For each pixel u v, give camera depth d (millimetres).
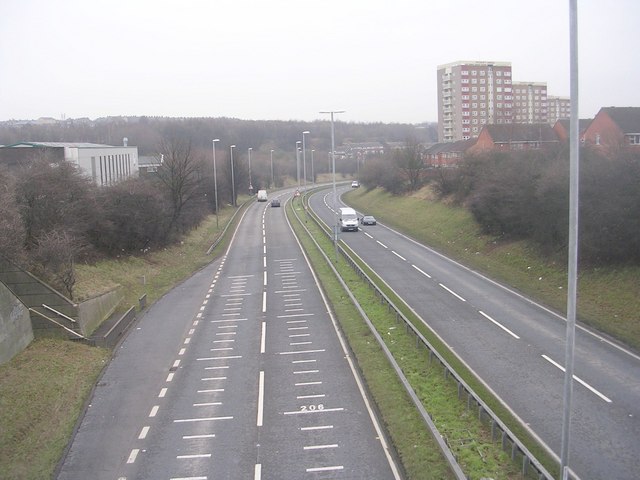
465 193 60844
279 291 35688
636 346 23484
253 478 14664
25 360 22531
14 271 25844
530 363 21859
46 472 15352
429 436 15984
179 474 15031
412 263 42969
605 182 33094
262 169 146000
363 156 159375
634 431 16328
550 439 15984
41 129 167750
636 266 31516
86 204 39656
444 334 25609
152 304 34156
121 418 18562
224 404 19234
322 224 67250
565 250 37219
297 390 20078
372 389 19406
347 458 15422
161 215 48781
